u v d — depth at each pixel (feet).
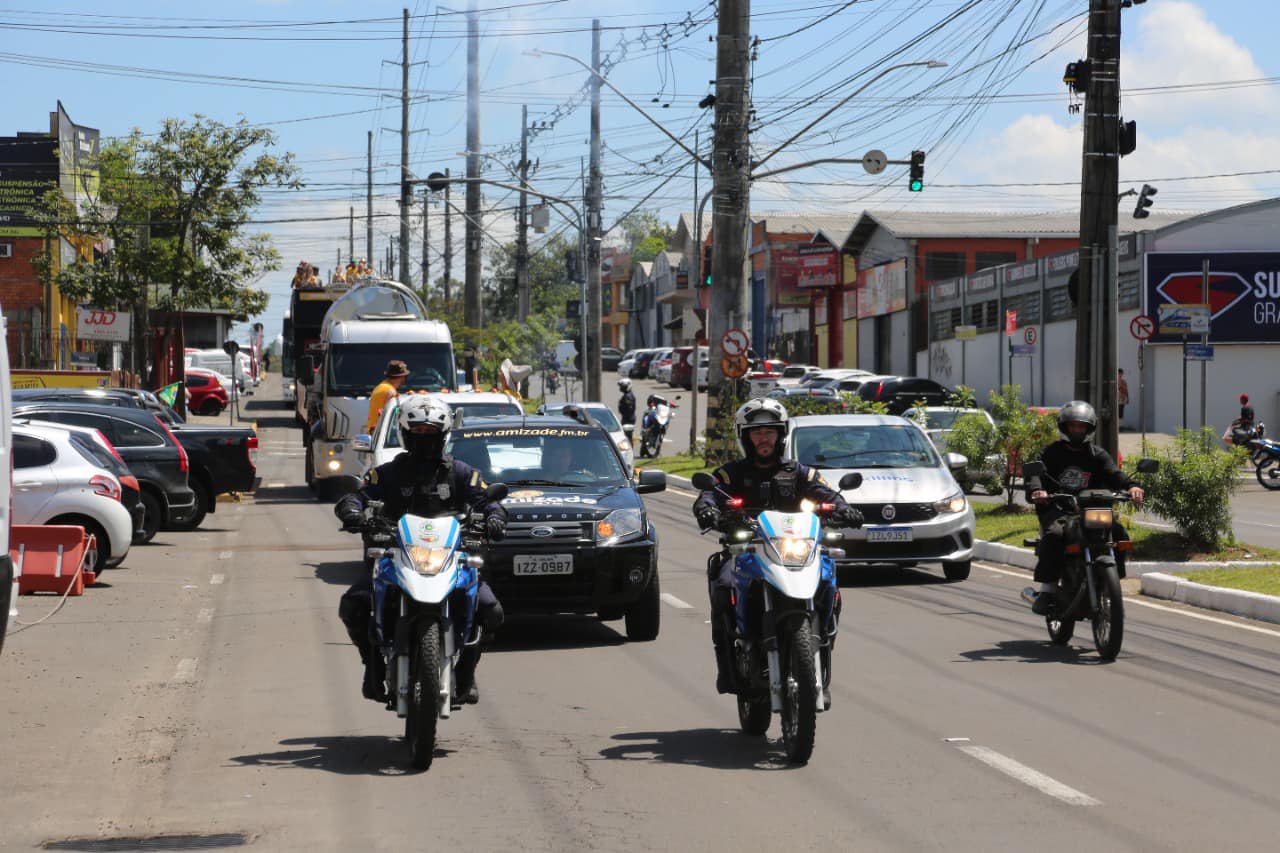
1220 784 79.25
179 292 506.48
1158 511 179.11
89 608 155.94
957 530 174.50
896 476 178.81
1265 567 164.14
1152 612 148.66
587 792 78.54
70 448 179.42
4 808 76.02
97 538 179.01
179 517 227.20
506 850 67.72
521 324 624.59
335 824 72.43
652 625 133.59
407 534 84.43
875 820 72.28
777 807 75.00
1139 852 66.39
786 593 82.02
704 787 79.46
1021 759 85.46
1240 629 137.39
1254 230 520.83
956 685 109.50
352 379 317.83
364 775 82.89
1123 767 83.30
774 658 84.38
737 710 102.12
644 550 131.34
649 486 134.72
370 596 88.58
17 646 131.54
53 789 80.12
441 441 88.99
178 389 451.53
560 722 98.02
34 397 261.24
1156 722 96.02
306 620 147.33
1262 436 375.04
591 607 130.62
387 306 354.54
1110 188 197.36
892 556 173.17
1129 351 529.45
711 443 344.69
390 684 85.76
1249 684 109.81
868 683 110.42
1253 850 66.59
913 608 153.69
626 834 70.18
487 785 80.33
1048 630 129.49
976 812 73.67
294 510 291.17
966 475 234.79
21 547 167.02
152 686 112.16
